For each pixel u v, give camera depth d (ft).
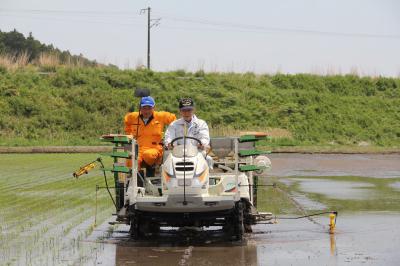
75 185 105.50
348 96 282.56
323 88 286.05
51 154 184.24
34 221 68.59
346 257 49.26
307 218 71.00
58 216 72.13
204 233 61.41
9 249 53.21
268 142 218.18
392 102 275.39
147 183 58.54
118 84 262.88
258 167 57.16
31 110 238.48
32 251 52.34
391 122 259.39
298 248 53.42
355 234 60.44
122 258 49.57
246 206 58.75
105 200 86.33
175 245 55.42
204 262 48.01
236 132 234.58
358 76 298.35
